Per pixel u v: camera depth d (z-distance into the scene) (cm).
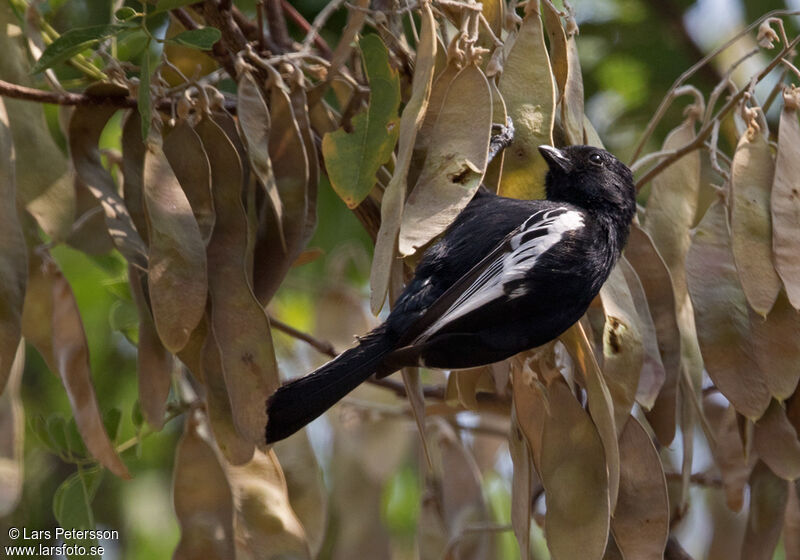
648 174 938
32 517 1175
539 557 1224
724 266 833
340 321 1162
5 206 702
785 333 797
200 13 951
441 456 1066
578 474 757
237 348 727
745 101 823
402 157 668
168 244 711
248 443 723
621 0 1333
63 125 963
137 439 903
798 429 849
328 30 1199
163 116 789
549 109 805
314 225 809
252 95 784
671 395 843
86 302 1233
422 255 828
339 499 1061
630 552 779
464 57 742
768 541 873
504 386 864
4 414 765
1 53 788
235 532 820
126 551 1233
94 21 1062
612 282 817
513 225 804
